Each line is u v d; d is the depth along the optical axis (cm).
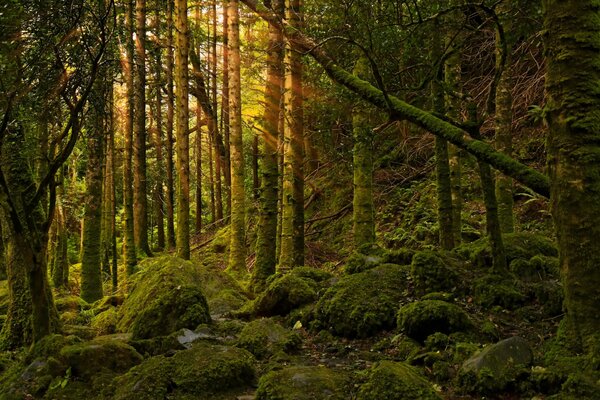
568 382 329
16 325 602
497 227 525
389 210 1271
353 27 557
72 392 423
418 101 714
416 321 473
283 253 1048
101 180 1020
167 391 412
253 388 428
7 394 433
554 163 371
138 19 1322
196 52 2130
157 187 2314
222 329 591
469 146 423
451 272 547
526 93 1075
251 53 1650
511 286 511
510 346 380
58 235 1348
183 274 777
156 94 1920
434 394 342
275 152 862
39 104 515
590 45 354
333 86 769
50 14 488
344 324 537
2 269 1109
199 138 2386
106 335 651
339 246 1334
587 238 355
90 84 487
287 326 613
